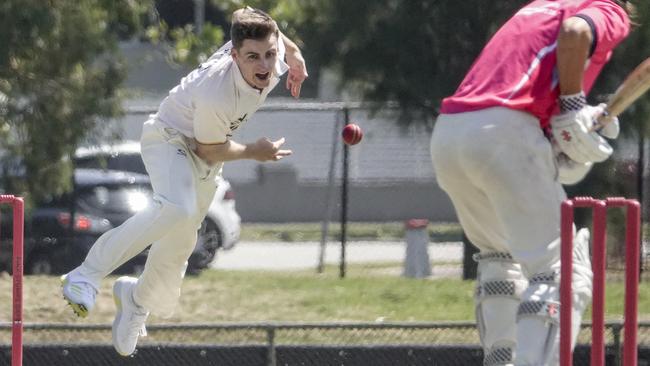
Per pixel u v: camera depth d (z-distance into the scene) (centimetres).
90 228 5569
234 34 2161
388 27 5047
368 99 5288
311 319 4153
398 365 3556
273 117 9156
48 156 4828
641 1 4366
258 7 5150
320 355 3566
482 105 2038
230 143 2244
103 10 4828
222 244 6397
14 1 4491
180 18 8869
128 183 5709
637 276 1995
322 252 6006
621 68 4728
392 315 4241
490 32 5078
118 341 2434
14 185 4878
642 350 3456
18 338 2188
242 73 2169
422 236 5831
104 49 4788
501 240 2161
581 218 4903
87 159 5772
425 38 5084
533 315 1997
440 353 3553
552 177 2062
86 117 4875
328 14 5103
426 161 8175
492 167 2022
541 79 2055
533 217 2027
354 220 9225
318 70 5253
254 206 9444
